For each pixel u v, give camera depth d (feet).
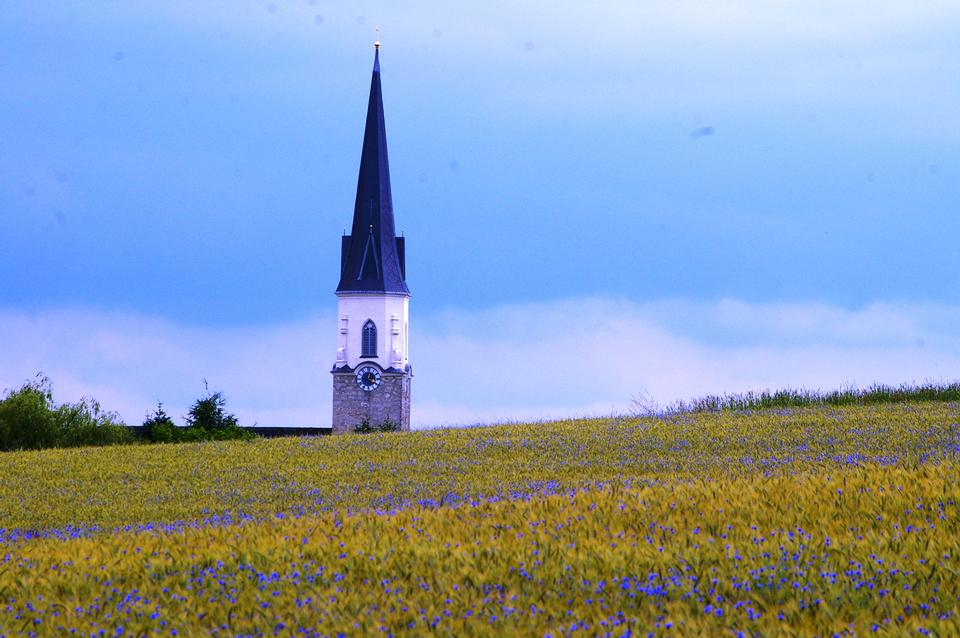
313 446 272.10
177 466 239.91
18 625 67.00
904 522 88.89
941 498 95.45
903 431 224.33
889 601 65.77
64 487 211.00
